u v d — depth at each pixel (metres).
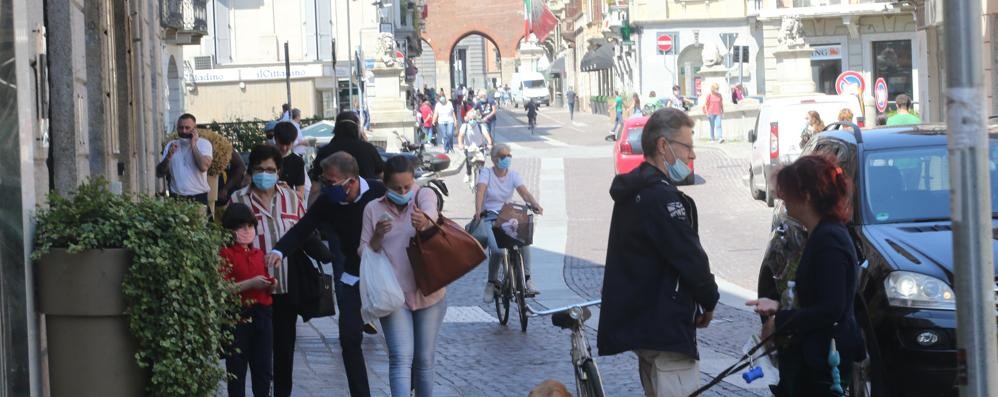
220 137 19.31
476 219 15.33
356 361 10.14
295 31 56.94
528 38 125.12
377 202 9.52
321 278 10.57
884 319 9.30
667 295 7.18
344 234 10.10
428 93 85.94
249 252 9.81
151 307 7.87
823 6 58.50
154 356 7.92
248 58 56.78
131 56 18.23
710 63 53.66
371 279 9.34
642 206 7.14
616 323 7.26
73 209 7.88
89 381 7.87
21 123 7.64
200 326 8.09
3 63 7.55
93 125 14.54
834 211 6.51
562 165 42.47
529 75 112.12
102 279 7.79
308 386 11.62
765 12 61.31
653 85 64.75
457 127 68.44
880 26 58.69
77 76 10.62
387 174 9.41
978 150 4.56
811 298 6.49
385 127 49.16
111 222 7.82
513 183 15.40
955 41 4.58
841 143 11.20
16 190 7.59
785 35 46.12
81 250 7.73
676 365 7.32
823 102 29.11
